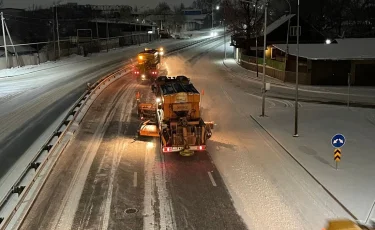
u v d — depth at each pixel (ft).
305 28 191.52
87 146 70.49
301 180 54.80
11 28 313.12
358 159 62.75
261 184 53.67
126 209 46.98
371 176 55.57
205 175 57.31
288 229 42.01
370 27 290.15
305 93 125.39
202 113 97.25
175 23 460.96
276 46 159.74
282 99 115.96
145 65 138.51
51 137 73.41
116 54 233.14
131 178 56.29
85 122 86.89
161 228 42.73
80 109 95.30
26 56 179.83
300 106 105.81
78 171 58.80
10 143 72.74
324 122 87.35
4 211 47.21
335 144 57.98
